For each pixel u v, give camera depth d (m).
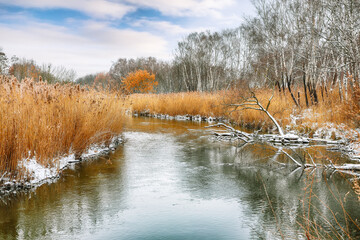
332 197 5.57
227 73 38.47
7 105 6.35
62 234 4.11
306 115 13.06
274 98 15.07
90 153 9.09
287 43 17.77
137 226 4.36
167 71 58.34
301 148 10.09
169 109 22.16
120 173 7.12
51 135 7.04
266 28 19.34
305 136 12.13
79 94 9.46
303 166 7.77
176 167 7.73
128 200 5.39
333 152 9.23
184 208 5.04
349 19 11.26
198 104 21.25
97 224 4.42
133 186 6.17
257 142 11.06
